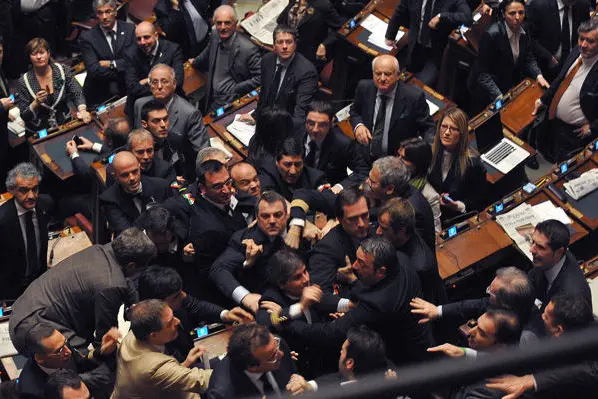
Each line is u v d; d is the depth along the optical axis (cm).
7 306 705
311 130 787
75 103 1021
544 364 125
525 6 980
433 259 605
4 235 729
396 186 639
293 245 631
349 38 1072
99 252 605
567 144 919
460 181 763
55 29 1247
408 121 841
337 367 545
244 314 608
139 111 906
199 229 657
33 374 552
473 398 288
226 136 919
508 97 941
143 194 737
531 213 744
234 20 1011
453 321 594
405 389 131
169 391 507
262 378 481
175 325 508
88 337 612
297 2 1083
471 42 985
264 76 956
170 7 1136
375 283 534
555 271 608
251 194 690
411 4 1022
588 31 839
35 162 934
